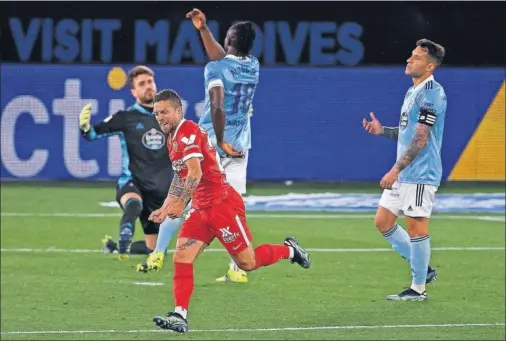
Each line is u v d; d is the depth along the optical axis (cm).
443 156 5281
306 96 5241
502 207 4781
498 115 5262
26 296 2791
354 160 5275
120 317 2545
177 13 5306
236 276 3009
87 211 4481
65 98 5188
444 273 3197
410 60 2645
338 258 3466
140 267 3114
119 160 5250
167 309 2641
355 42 5356
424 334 2386
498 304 2742
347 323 2495
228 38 2886
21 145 5222
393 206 2728
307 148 5262
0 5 5300
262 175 5262
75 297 2780
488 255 3550
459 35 5388
